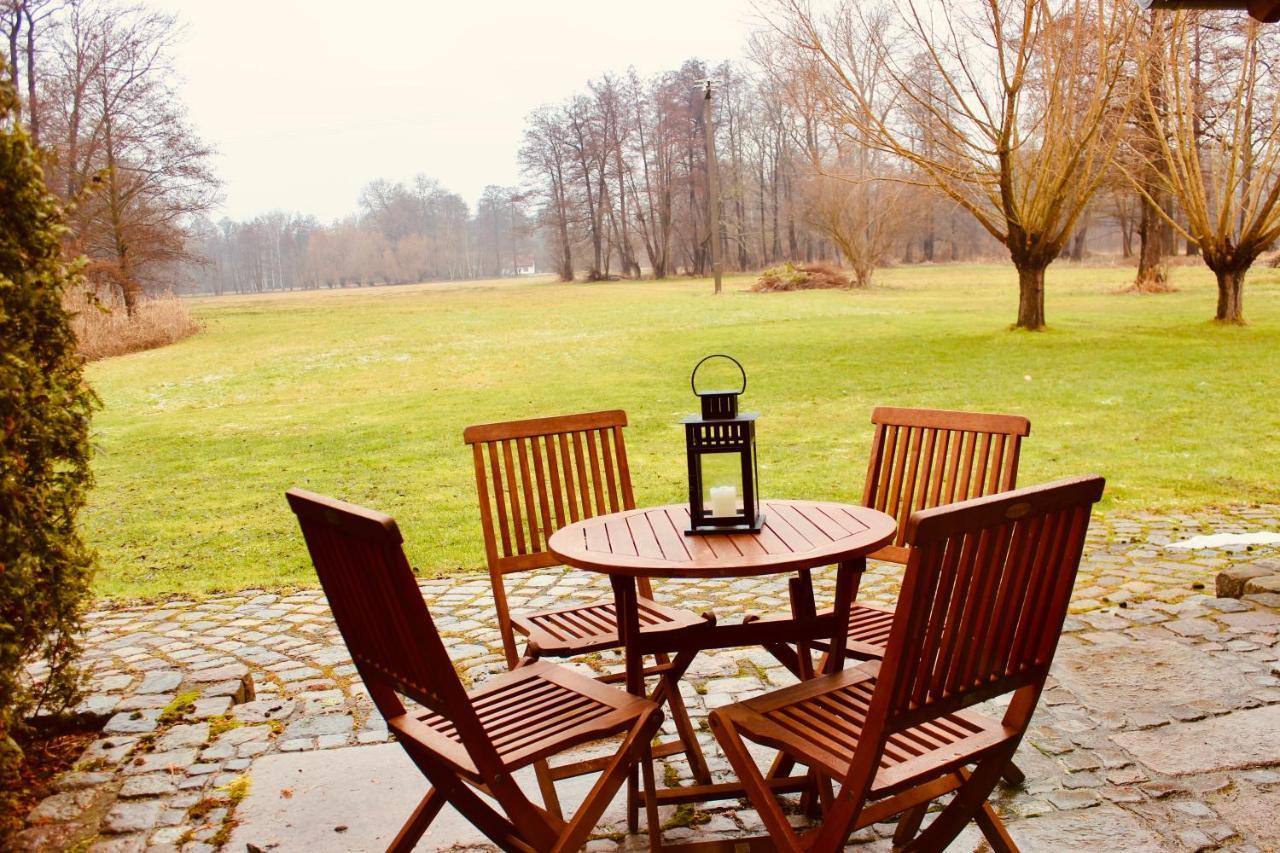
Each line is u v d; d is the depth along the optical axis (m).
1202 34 18.92
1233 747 3.36
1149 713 3.65
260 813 3.25
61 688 3.86
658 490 8.77
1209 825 2.90
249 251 147.38
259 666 4.80
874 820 2.54
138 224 33.34
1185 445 9.57
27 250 3.36
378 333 29.41
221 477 10.91
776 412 13.06
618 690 2.92
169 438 14.05
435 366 21.00
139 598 6.26
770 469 9.50
